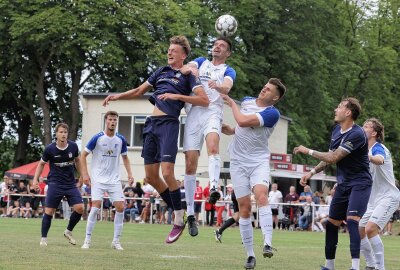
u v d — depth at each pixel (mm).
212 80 15219
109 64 65438
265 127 15109
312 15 74125
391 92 87500
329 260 16188
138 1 65875
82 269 14328
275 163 54812
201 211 47219
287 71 74375
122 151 22141
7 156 86375
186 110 16016
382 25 85875
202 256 19562
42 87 69188
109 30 64375
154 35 68500
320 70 76250
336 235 16188
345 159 15625
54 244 22219
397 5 85688
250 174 15258
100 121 61656
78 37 63344
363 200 15531
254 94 74625
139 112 60719
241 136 15258
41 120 77500
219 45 15922
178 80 15750
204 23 71938
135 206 48812
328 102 76562
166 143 15617
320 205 45188
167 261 17297
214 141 15406
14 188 51344
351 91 83375
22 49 67438
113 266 15328
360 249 16812
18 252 18281
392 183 16953
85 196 48938
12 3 64938
